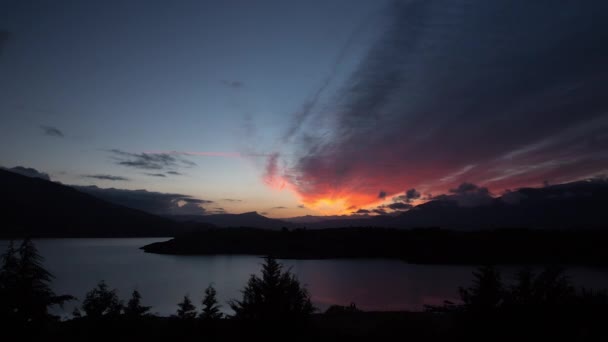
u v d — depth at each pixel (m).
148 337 18.27
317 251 130.62
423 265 103.12
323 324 19.23
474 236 125.12
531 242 102.94
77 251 159.62
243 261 116.19
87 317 18.28
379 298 54.66
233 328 14.65
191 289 62.94
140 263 112.62
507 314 11.73
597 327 10.70
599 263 79.75
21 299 11.51
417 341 15.27
